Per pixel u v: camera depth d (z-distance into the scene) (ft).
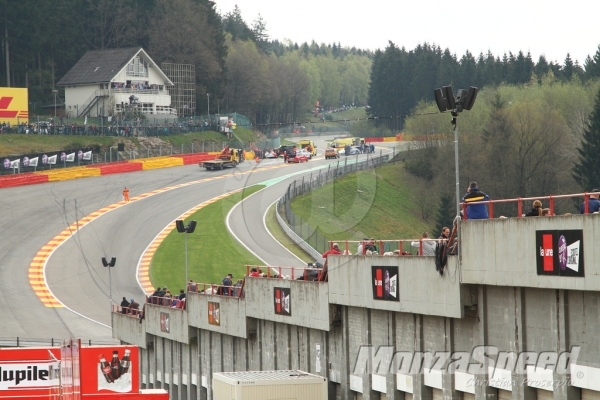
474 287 231.91
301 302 320.09
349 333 297.53
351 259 284.61
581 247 189.37
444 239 239.71
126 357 336.08
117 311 543.39
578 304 200.13
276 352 349.82
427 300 245.04
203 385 415.23
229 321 379.35
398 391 273.13
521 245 207.00
